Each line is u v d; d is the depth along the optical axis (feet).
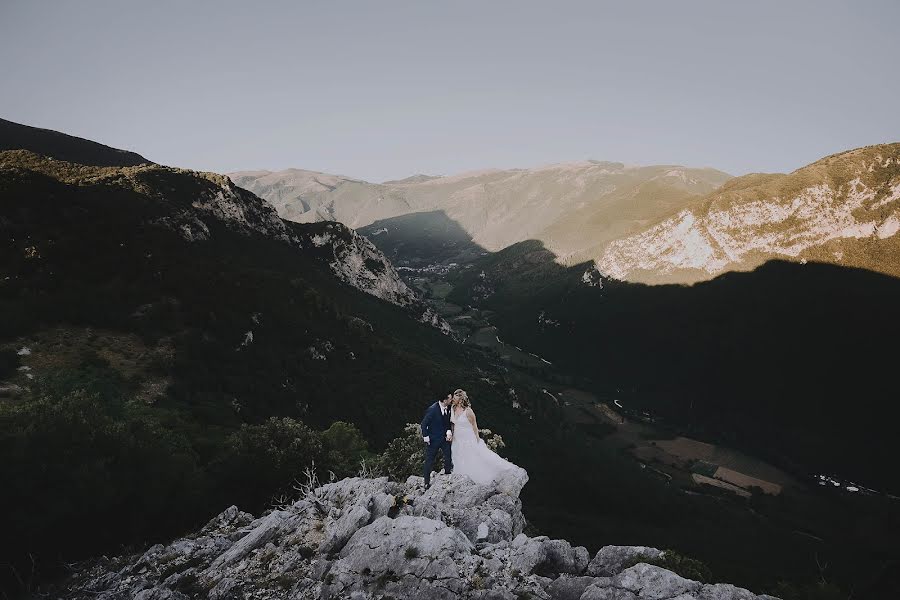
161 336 220.64
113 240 268.62
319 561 35.42
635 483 471.62
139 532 62.03
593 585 32.24
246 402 215.72
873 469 580.71
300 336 319.27
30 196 257.14
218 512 76.13
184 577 38.17
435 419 47.37
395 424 295.28
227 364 236.02
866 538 456.04
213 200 460.96
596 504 402.72
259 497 86.74
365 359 365.20
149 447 68.95
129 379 178.40
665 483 531.50
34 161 374.02
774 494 548.31
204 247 371.76
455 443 47.42
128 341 205.87
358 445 137.08
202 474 79.10
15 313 182.29
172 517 67.26
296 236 618.85
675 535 368.89
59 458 58.18
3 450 55.72
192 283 278.87
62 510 53.01
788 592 162.40
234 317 275.39
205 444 115.24
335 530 38.01
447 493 43.65
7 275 201.87
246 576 36.27
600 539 319.27
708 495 528.63
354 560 34.22
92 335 196.85
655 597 30.96
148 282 255.29
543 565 37.24
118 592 39.11
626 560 37.14
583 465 467.52
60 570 48.75
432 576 32.42
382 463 100.12
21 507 51.57
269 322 306.55
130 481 62.08
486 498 43.88
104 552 57.06
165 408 165.48
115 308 221.05
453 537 34.86
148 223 329.93
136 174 414.82
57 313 196.34
